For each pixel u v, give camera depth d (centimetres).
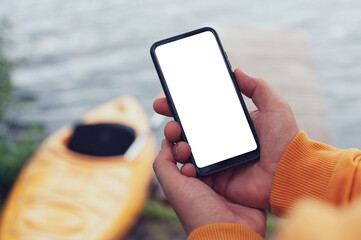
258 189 86
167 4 454
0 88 328
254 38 386
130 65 394
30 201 238
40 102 356
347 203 71
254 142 89
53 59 400
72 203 238
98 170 253
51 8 457
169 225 263
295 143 81
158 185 276
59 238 226
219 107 92
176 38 94
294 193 79
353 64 388
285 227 24
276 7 443
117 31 429
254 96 91
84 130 267
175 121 90
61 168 254
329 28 421
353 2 435
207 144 91
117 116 288
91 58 403
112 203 241
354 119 346
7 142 284
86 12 450
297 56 373
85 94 367
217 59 95
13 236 225
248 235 67
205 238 68
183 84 94
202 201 78
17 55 398
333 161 76
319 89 346
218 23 430
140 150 263
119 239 242
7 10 454
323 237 23
